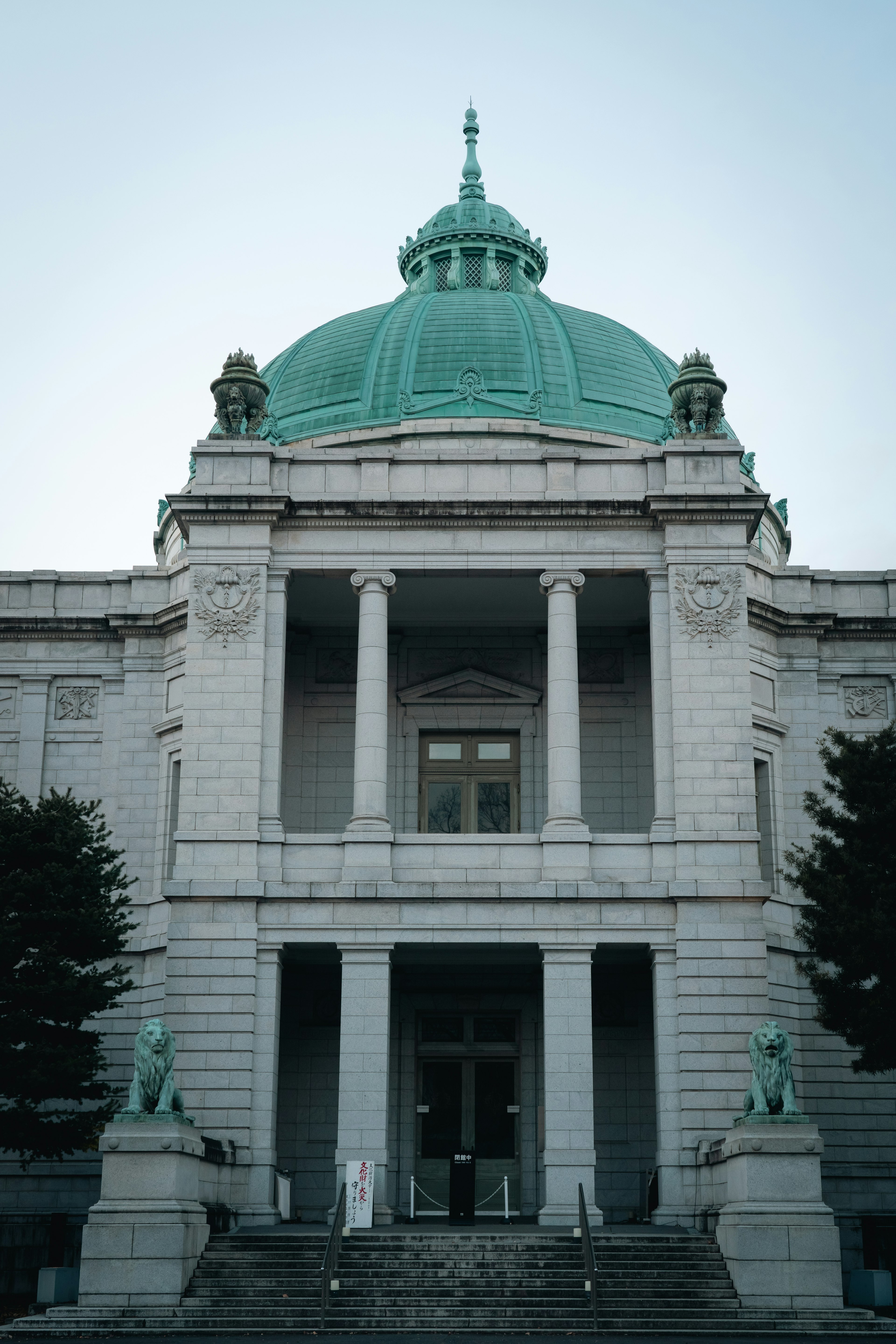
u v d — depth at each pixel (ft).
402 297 191.93
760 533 173.27
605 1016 136.87
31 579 151.12
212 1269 96.63
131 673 147.84
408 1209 132.46
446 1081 136.67
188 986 117.70
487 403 160.86
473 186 208.33
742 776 122.72
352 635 145.89
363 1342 83.92
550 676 126.62
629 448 158.81
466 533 129.18
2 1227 128.98
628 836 122.42
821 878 115.55
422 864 122.31
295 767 142.51
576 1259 98.27
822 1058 136.67
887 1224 125.70
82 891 117.08
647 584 131.64
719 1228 99.50
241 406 134.31
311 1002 136.67
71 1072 112.06
